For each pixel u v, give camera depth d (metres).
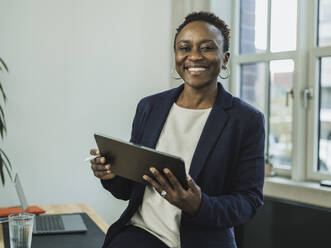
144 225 1.39
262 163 1.39
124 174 1.35
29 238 1.62
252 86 3.47
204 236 1.33
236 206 1.30
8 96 3.31
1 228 2.05
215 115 1.38
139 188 1.39
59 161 3.47
